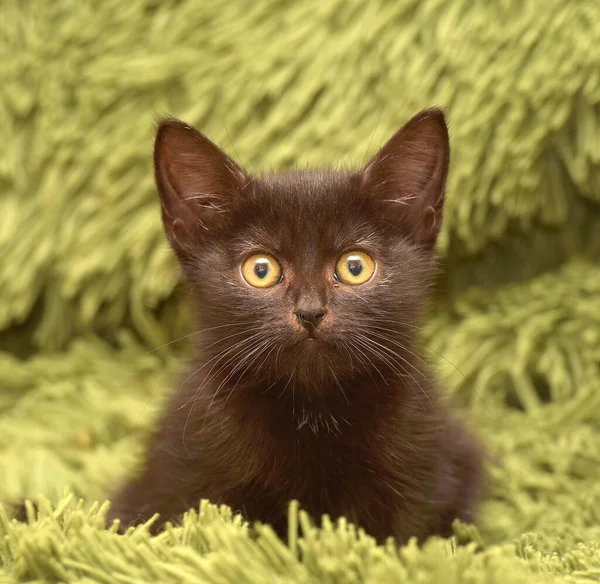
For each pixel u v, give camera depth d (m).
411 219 0.53
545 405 0.65
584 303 0.65
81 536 0.43
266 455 0.50
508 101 0.61
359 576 0.41
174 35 0.65
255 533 0.49
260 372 0.50
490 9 0.62
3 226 0.67
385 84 0.63
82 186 0.67
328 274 0.50
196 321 0.53
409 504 0.51
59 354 0.70
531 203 0.64
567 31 0.60
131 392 0.67
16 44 0.66
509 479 0.59
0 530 0.44
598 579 0.44
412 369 0.52
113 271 0.67
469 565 0.42
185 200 0.52
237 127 0.65
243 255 0.51
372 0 0.64
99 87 0.66
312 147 0.64
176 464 0.51
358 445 0.50
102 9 0.66
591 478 0.59
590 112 0.61
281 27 0.65
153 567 0.42
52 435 0.64
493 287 0.70
